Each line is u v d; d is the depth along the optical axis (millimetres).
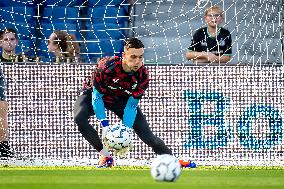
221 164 30078
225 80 30312
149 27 38969
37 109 30375
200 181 20516
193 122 30234
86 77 30422
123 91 23828
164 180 19812
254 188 18297
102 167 27344
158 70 30234
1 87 30172
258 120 30234
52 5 35125
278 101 30234
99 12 37531
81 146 30328
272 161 30125
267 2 35344
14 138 30234
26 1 37438
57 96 30391
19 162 30094
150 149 30031
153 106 30266
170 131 30234
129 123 24031
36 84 30375
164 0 33938
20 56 32562
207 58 32062
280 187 18656
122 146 23781
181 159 30188
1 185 18406
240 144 30219
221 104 30281
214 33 32031
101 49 36531
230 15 37469
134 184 18875
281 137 30188
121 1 37906
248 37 34375
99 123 30078
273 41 35500
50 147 30344
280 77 30188
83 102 24438
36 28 33344
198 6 33719
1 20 35312
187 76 30281
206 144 30234
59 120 30375
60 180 20547
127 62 22812
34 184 18812
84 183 19234
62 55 31953
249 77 30266
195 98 30281
